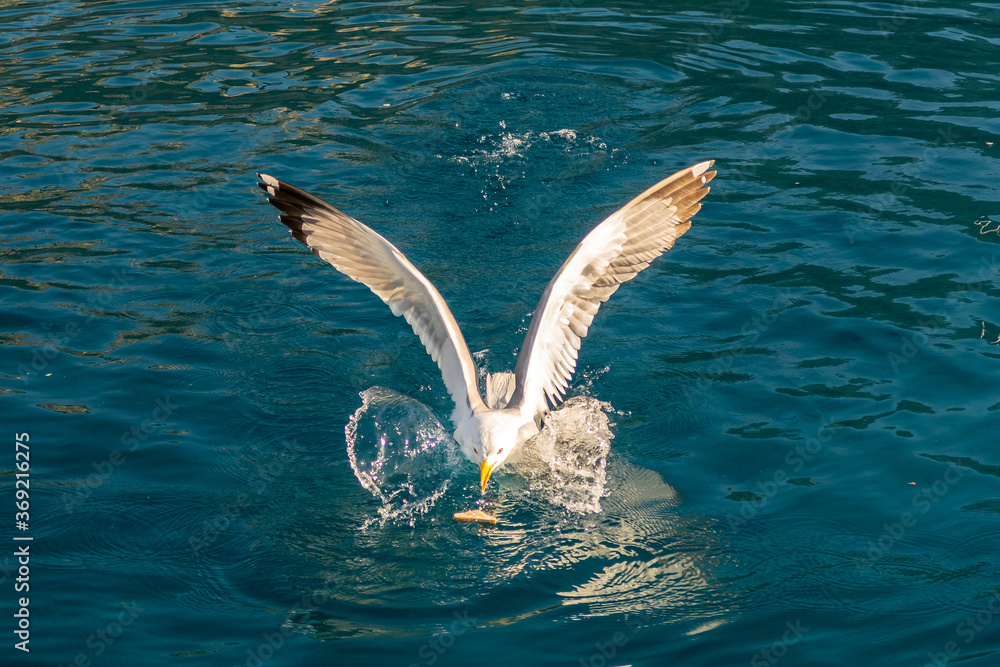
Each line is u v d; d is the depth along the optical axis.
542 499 8.23
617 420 9.14
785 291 10.99
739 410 9.18
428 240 12.54
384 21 20.36
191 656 6.48
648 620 6.82
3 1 21.84
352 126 15.75
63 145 15.06
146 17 20.73
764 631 6.70
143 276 11.65
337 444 8.91
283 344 10.41
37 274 11.59
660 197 8.50
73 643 6.55
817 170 13.74
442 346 8.66
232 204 13.46
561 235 12.65
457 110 16.23
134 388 9.55
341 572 7.37
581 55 18.30
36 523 7.76
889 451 8.48
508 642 6.62
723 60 17.81
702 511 7.95
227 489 8.27
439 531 7.84
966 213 12.32
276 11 21.06
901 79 16.58
